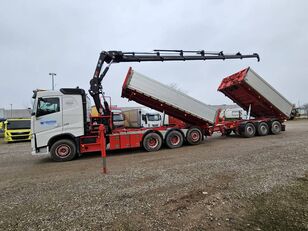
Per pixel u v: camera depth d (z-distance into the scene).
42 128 7.88
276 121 13.80
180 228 2.88
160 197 3.93
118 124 15.86
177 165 6.32
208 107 10.70
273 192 4.01
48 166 7.22
